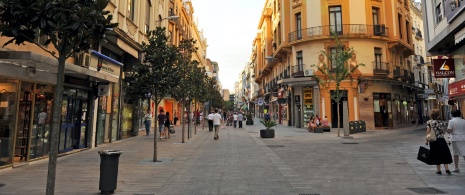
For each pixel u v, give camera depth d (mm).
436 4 16125
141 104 21469
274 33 40250
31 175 7562
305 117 29875
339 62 20438
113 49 15336
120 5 15055
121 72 17031
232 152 12289
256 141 17094
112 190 5941
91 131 13320
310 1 29328
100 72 12039
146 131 20016
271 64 43250
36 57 7344
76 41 4477
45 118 10234
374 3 28938
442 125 7777
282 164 9438
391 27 29609
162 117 18109
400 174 7879
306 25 29469
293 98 32781
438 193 5957
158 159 10344
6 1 4016
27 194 5766
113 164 6000
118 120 16797
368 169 8609
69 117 11773
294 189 6324
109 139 15453
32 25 4129
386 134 22234
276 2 38812
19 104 8812
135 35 17203
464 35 12266
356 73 27141
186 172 8156
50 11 3977
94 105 13625
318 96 28516
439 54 16891
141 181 7070
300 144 15516
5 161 8344
